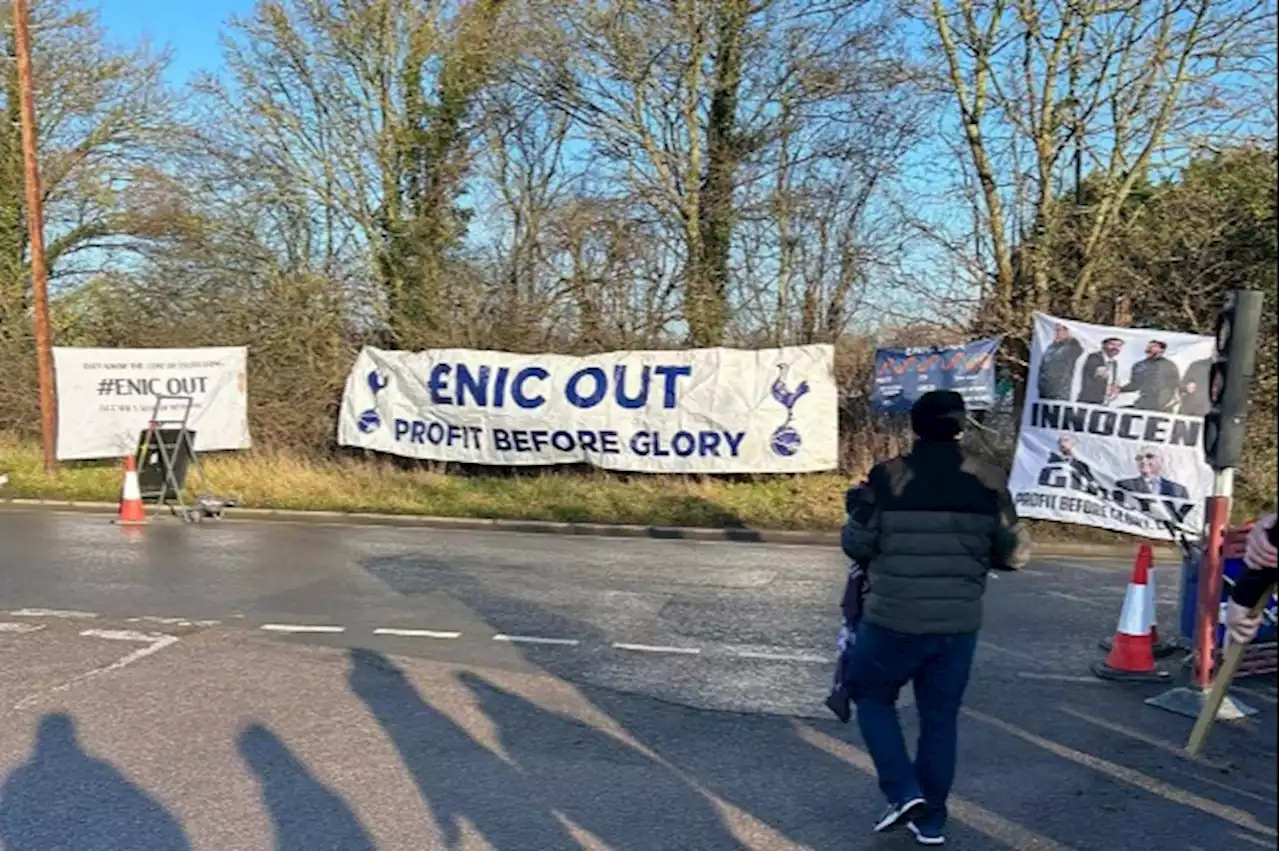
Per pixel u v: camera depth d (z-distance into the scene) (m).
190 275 20.77
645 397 15.33
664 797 4.70
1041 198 15.89
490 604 8.57
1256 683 6.55
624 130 19.08
